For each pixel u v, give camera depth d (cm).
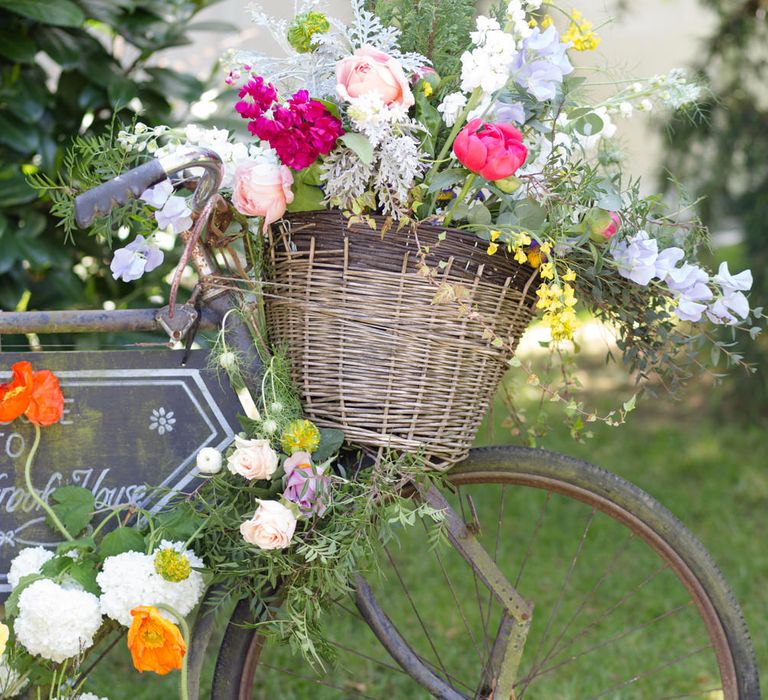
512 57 136
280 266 147
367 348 143
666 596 290
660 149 371
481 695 164
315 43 142
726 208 390
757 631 261
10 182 233
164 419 150
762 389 414
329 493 142
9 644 149
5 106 239
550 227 143
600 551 325
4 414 142
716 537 334
